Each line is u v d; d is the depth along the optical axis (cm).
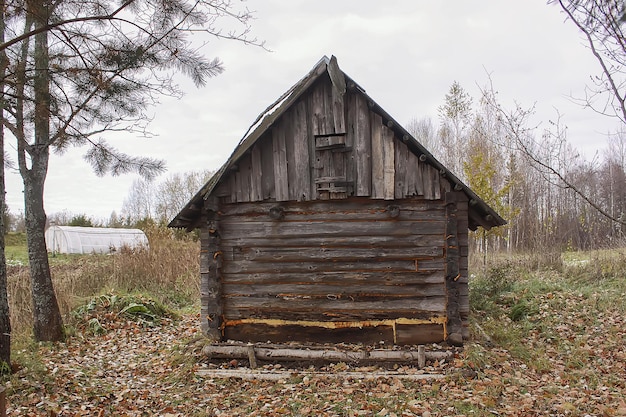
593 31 372
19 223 4831
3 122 719
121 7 538
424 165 891
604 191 2670
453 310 885
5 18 621
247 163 938
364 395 727
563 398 696
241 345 902
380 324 905
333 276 919
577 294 1316
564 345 967
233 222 952
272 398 735
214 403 729
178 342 1093
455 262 886
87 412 684
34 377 766
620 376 791
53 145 719
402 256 901
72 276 1639
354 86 876
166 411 702
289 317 934
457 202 895
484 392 715
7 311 773
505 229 2388
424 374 796
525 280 1565
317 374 821
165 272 1775
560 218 2502
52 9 552
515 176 2270
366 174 897
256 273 942
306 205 925
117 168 754
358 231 909
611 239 1869
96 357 974
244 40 618
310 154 913
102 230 3086
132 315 1279
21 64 630
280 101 932
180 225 987
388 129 895
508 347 941
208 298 977
